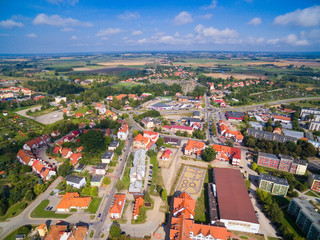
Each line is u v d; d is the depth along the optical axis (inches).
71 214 4899.1
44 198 5418.3
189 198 5093.5
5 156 7455.7
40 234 4298.7
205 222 4714.6
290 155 7706.7
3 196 5334.6
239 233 4483.3
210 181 6254.9
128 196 5531.5
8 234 4362.7
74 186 5777.6
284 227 4446.4
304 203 4847.4
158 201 5383.9
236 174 6067.9
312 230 4200.3
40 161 6712.6
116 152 7514.8
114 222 4697.3
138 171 6176.2
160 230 4525.1
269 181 5738.2
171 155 7775.6
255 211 5123.0
